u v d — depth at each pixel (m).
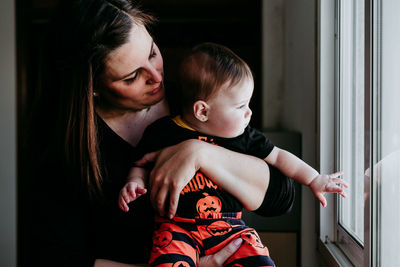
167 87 1.21
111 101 1.09
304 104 1.62
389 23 0.92
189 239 0.96
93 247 1.09
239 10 2.45
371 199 0.95
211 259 0.94
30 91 2.43
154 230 1.05
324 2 1.33
